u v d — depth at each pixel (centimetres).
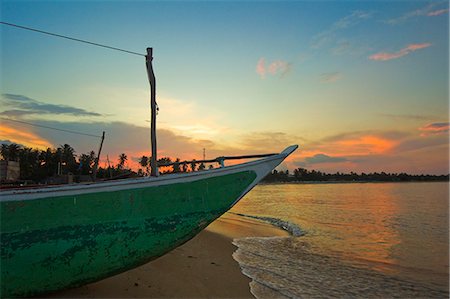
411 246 1296
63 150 6894
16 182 1066
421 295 709
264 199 4706
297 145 734
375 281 805
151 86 627
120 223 550
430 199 4359
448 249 1236
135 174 784
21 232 482
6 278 473
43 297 518
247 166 682
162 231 587
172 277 711
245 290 684
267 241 1342
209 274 771
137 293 589
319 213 2638
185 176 621
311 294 694
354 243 1352
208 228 1623
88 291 567
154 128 622
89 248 524
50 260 498
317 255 1090
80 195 525
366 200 4275
